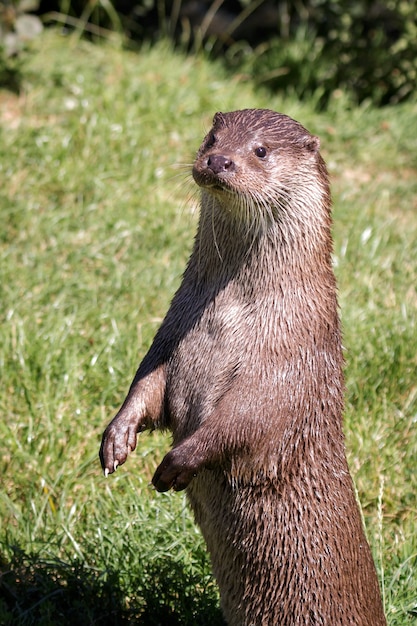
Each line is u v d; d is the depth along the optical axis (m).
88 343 13.90
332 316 9.82
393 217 18.22
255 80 22.27
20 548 11.13
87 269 15.67
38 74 20.69
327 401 9.68
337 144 20.70
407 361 13.98
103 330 14.15
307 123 20.84
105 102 19.45
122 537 11.27
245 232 9.60
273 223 9.62
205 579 11.16
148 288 15.20
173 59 22.22
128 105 19.78
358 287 15.69
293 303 9.55
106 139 18.39
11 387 13.13
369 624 10.01
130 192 17.67
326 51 22.45
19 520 11.52
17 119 19.31
